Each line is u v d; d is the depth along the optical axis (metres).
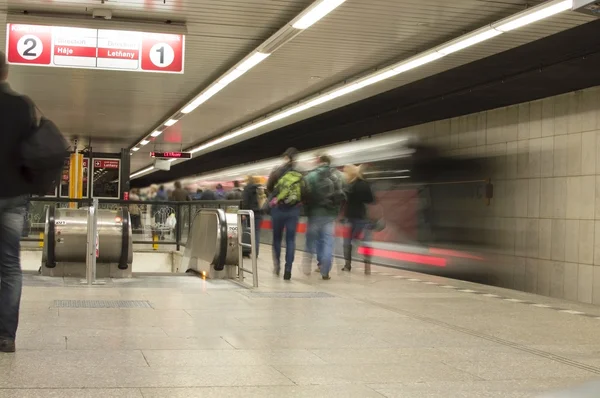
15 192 5.06
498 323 7.73
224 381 4.79
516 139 13.23
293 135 24.92
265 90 15.78
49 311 7.42
